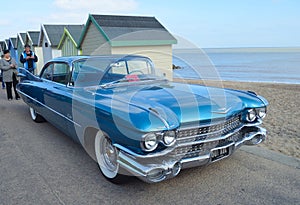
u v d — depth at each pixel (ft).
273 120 20.07
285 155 13.30
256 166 12.07
